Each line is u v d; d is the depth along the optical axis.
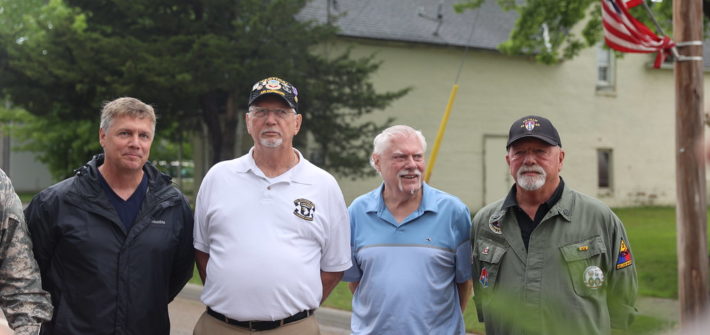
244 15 14.30
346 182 18.27
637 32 5.81
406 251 3.27
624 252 2.78
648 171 23.03
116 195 3.10
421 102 19.66
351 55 18.70
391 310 3.21
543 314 0.93
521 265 2.87
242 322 3.08
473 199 20.31
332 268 3.34
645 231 14.41
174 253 3.19
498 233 2.97
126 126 3.02
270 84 3.20
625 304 1.16
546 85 21.42
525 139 2.87
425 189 3.39
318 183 3.26
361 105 15.87
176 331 6.44
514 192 2.99
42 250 3.00
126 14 14.52
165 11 14.69
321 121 15.56
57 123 22.02
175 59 13.41
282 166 3.26
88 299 2.96
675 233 13.61
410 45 19.38
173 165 38.19
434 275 3.24
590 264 2.72
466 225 3.31
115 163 3.05
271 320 3.06
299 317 3.14
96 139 21.34
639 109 22.92
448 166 19.94
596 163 22.19
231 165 3.28
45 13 21.22
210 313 3.20
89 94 14.53
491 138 20.64
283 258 3.06
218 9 14.55
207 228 3.24
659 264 8.66
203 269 3.36
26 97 14.80
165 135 20.77
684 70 5.58
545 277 2.77
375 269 3.30
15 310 2.55
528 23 11.89
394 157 3.28
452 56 20.11
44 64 13.98
